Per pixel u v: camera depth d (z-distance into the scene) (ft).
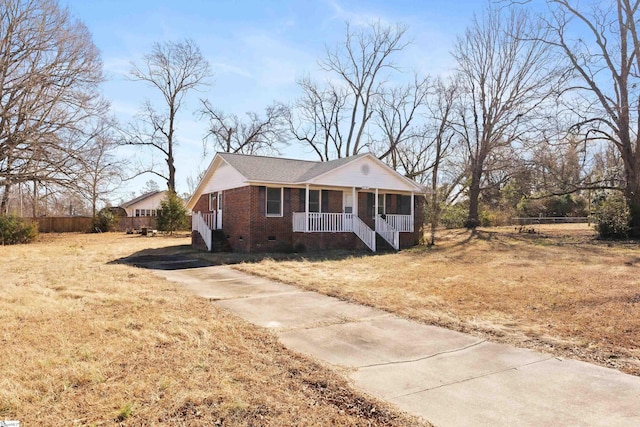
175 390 12.44
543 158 79.61
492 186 94.12
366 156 65.62
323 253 58.18
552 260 44.86
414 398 12.55
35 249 67.00
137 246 73.26
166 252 61.87
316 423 10.75
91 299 25.64
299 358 15.98
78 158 85.35
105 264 46.44
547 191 93.35
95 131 90.33
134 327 19.57
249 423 10.64
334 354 16.72
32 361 14.70
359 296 28.04
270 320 22.17
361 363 15.67
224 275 38.81
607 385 13.58
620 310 22.71
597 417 11.32
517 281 32.58
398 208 74.23
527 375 14.51
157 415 10.94
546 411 11.69
